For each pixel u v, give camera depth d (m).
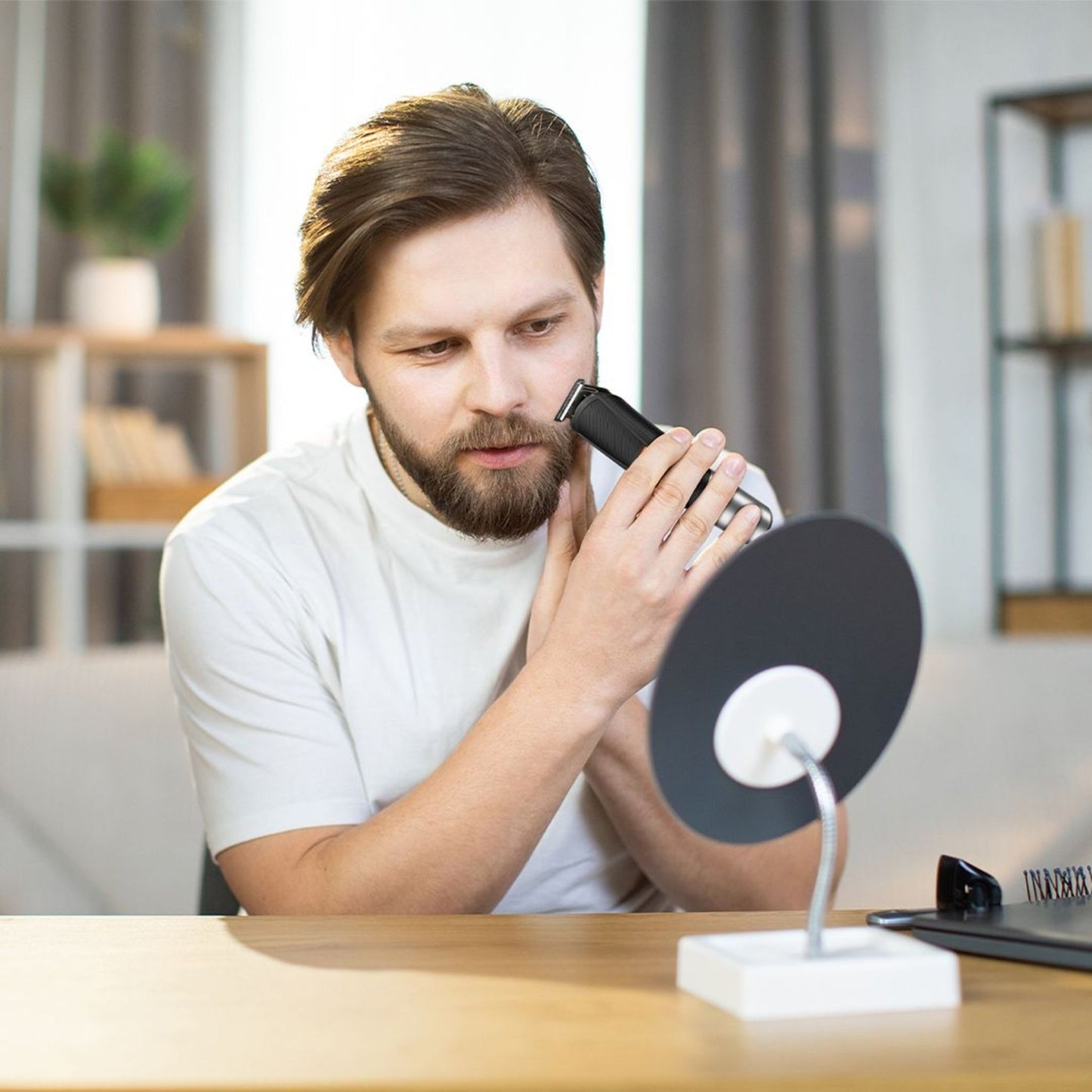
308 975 0.69
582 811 1.17
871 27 3.56
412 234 0.96
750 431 3.54
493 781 0.95
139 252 3.81
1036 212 3.41
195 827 1.71
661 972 0.69
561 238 0.98
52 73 3.97
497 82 3.75
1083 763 1.65
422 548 1.14
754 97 3.59
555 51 3.72
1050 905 0.78
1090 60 3.54
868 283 3.46
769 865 1.14
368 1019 0.61
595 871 1.19
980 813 1.64
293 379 3.86
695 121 3.61
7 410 3.90
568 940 0.76
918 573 3.65
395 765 1.14
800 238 3.49
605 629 0.94
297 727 1.10
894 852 1.63
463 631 1.14
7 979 0.68
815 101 3.55
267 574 1.13
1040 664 1.73
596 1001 0.63
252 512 1.16
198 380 3.99
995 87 3.59
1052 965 0.70
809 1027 0.60
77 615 3.61
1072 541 3.53
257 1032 0.59
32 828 1.69
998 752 1.67
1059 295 3.37
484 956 0.72
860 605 0.66
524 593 1.14
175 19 3.92
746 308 3.54
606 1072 0.54
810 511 3.47
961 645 1.79
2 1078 0.54
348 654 1.13
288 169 3.90
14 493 3.90
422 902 0.97
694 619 0.62
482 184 0.95
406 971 0.69
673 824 1.11
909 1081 0.54
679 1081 0.53
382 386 1.02
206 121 3.94
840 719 0.68
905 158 3.65
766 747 0.67
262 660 1.11
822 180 3.55
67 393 3.53
